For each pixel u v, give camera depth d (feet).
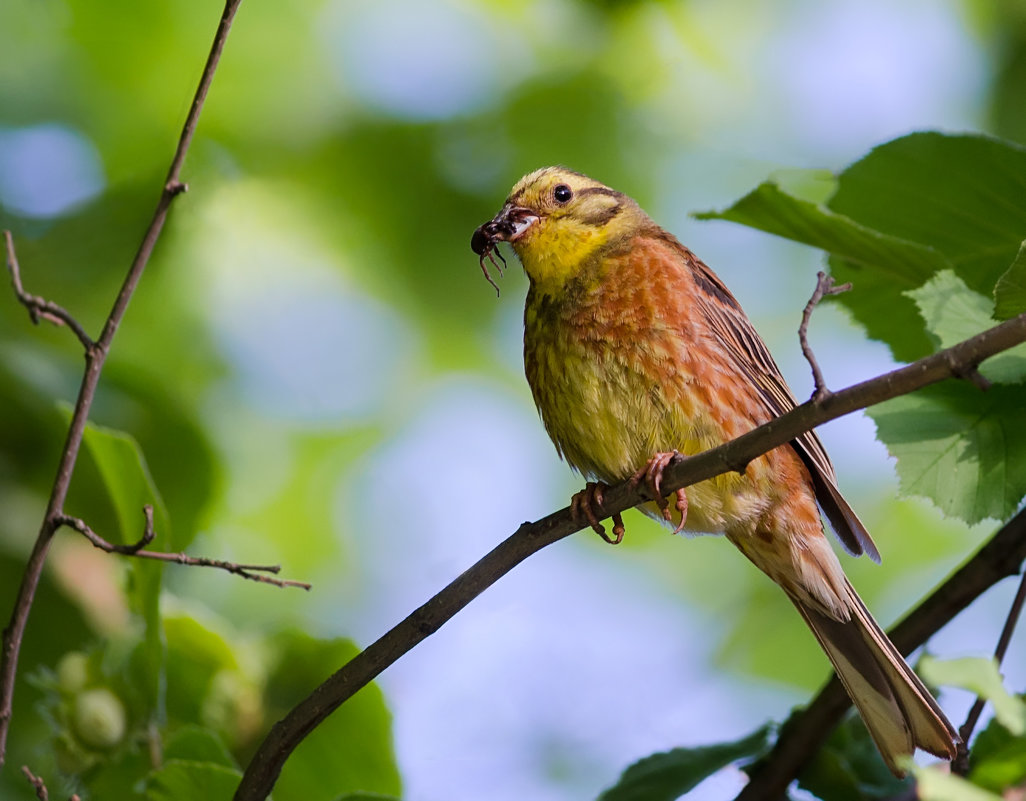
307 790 26.91
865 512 43.27
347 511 42.04
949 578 25.31
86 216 40.70
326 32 42.93
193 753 23.53
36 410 34.22
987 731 22.29
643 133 42.65
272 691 27.30
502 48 43.04
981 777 14.48
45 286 39.65
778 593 42.60
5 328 37.47
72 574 32.99
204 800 22.62
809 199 26.35
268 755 20.90
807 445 26.40
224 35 21.57
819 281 18.71
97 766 24.77
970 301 22.31
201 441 35.68
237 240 41.04
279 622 28.50
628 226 28.73
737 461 20.42
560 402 27.61
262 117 42.16
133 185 41.04
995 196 25.50
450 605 20.99
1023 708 12.88
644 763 26.23
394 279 42.09
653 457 24.20
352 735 26.63
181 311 40.47
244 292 41.06
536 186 28.66
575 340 27.25
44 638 32.86
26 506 33.50
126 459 24.49
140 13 41.63
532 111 42.16
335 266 41.78
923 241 26.27
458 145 42.24
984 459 22.38
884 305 26.81
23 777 31.37
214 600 38.81
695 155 43.19
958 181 25.61
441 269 42.09
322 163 42.14
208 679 26.84
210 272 40.70
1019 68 43.19
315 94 42.50
